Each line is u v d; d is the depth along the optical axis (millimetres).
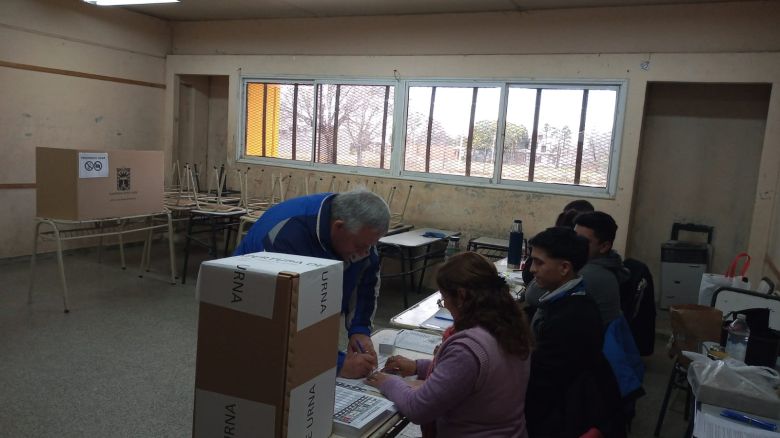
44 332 3744
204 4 5629
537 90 4941
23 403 2795
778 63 4113
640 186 4992
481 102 5164
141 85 6496
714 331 2748
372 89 5625
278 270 1195
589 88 4754
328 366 1327
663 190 4930
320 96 5910
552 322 1819
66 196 4027
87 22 5863
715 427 1646
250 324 1197
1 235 5371
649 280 3010
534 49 4906
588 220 2398
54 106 5656
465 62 5168
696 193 4824
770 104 4156
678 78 4418
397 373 1798
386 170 5645
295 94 6062
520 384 1474
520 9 4879
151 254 6238
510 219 5082
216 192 6309
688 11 4363
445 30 5242
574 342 1756
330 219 1697
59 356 3381
